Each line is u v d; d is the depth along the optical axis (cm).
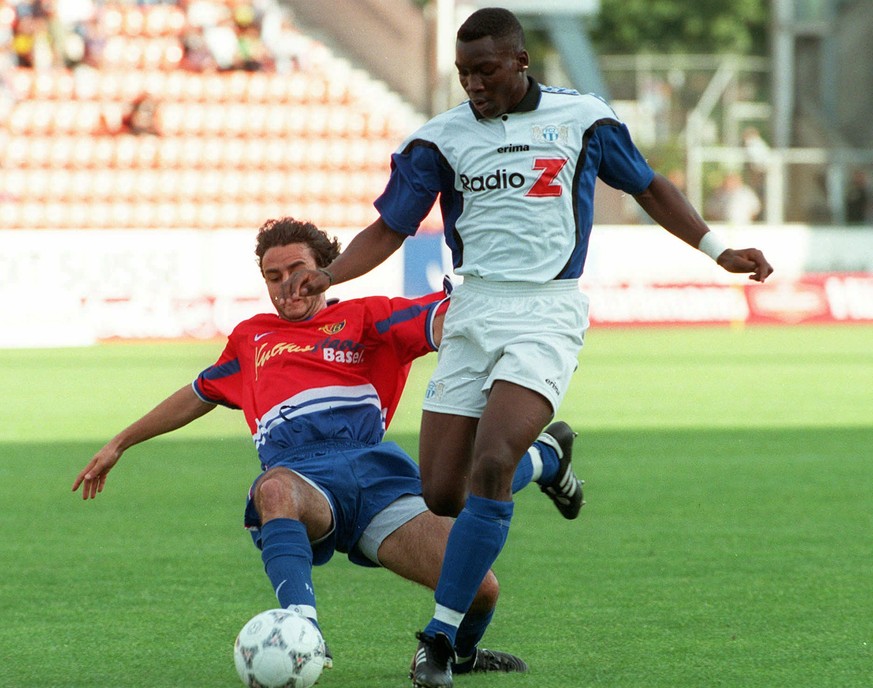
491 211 1486
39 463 3384
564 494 1798
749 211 9775
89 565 2145
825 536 2362
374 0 9575
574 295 1507
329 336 1573
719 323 8469
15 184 8706
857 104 11050
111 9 9350
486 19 1457
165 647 1623
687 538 2347
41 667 1530
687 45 14438
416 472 1546
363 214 9075
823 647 1594
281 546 1393
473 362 1495
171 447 3725
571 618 1759
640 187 1555
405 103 9569
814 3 11050
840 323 8694
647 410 4459
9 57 9119
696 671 1487
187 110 9094
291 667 1306
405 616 1791
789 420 4197
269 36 9506
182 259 7550
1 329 7219
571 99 1516
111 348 6975
